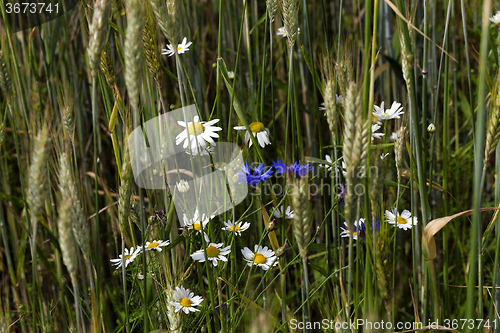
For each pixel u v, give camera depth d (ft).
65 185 2.80
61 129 2.95
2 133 3.24
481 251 3.09
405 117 3.16
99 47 2.76
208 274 3.04
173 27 2.96
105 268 4.10
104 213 4.19
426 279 3.16
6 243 3.47
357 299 2.96
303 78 4.27
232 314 3.20
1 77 3.20
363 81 2.79
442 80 4.34
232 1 4.34
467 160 4.11
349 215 2.72
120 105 3.07
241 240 3.58
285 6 3.09
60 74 3.94
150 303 3.26
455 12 4.48
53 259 3.85
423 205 3.05
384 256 2.86
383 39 4.23
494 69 3.70
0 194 3.17
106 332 3.22
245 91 4.26
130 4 2.73
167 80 4.13
